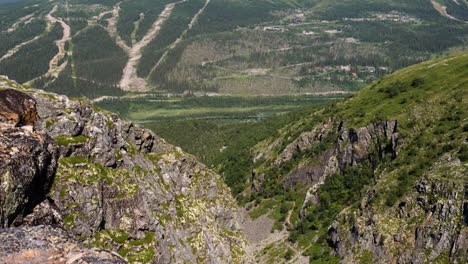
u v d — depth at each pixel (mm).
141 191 90875
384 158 164250
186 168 139375
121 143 96812
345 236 136000
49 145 56250
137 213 82875
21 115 63625
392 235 119500
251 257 142125
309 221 168375
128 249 75938
